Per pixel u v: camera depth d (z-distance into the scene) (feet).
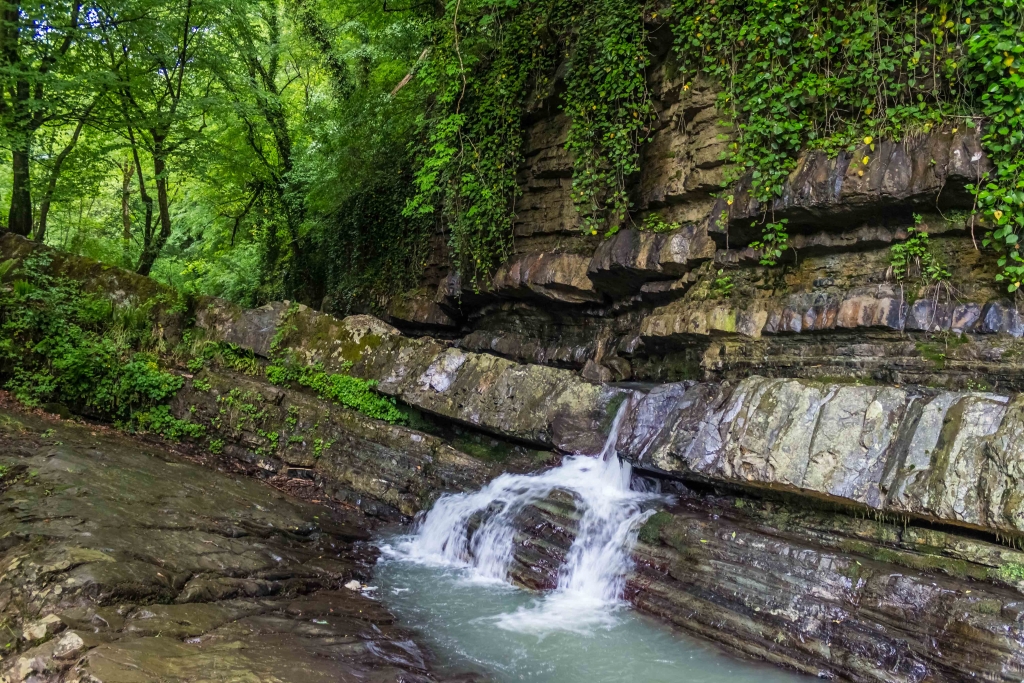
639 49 30.81
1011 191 19.39
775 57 25.59
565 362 36.83
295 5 57.57
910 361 21.35
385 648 17.81
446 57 40.50
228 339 39.04
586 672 17.33
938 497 17.07
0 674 13.99
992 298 20.48
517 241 38.91
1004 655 14.73
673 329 28.68
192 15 49.75
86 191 51.21
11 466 25.20
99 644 14.58
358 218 56.70
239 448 34.37
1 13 39.93
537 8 37.99
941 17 21.58
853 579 17.53
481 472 29.07
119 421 35.50
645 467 23.89
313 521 27.35
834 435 19.62
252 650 15.87
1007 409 17.08
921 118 21.75
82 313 37.50
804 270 25.22
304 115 62.69
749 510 21.84
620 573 21.80
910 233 22.30
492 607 21.50
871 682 16.06
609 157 32.35
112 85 43.32
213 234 72.08
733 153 26.78
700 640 18.85
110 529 20.54
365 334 37.32
